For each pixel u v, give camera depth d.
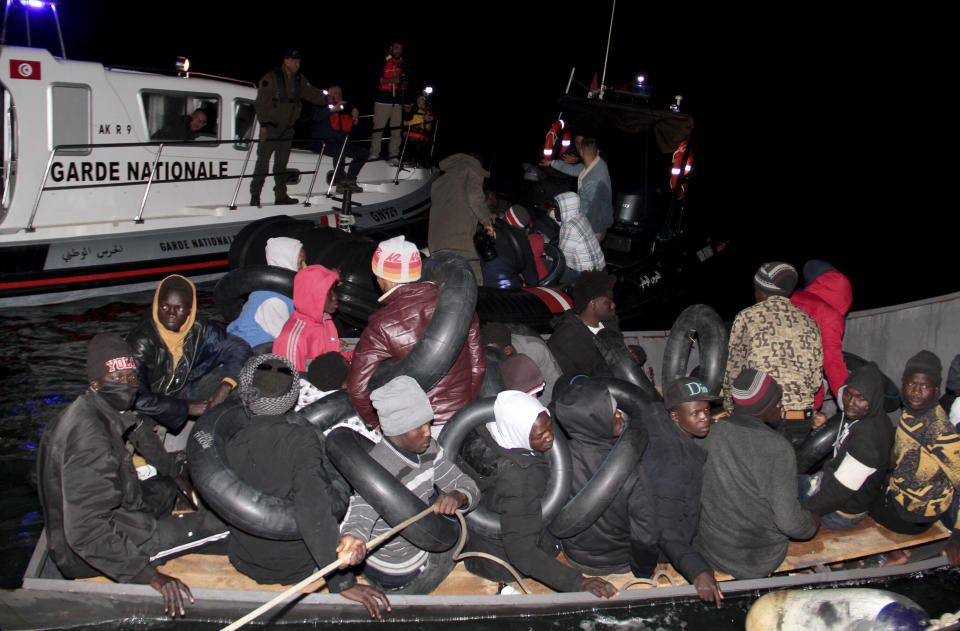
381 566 3.74
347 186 8.75
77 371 6.88
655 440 3.77
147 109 9.32
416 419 3.41
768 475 3.77
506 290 7.23
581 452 3.93
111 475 3.52
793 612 3.53
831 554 4.37
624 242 9.90
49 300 8.66
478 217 7.33
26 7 8.97
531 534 3.71
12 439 5.59
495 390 4.57
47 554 3.86
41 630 3.59
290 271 5.91
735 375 5.07
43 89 8.41
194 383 5.09
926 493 4.30
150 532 3.87
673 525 3.73
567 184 10.25
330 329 5.40
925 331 6.61
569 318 5.36
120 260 9.03
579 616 3.76
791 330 4.90
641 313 8.92
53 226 8.74
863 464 4.09
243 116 10.28
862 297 11.88
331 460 3.62
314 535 3.32
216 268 9.80
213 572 3.95
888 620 3.37
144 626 3.61
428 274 4.58
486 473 3.84
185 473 4.40
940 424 4.22
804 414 4.93
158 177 9.55
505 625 3.69
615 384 4.54
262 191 10.63
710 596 3.61
